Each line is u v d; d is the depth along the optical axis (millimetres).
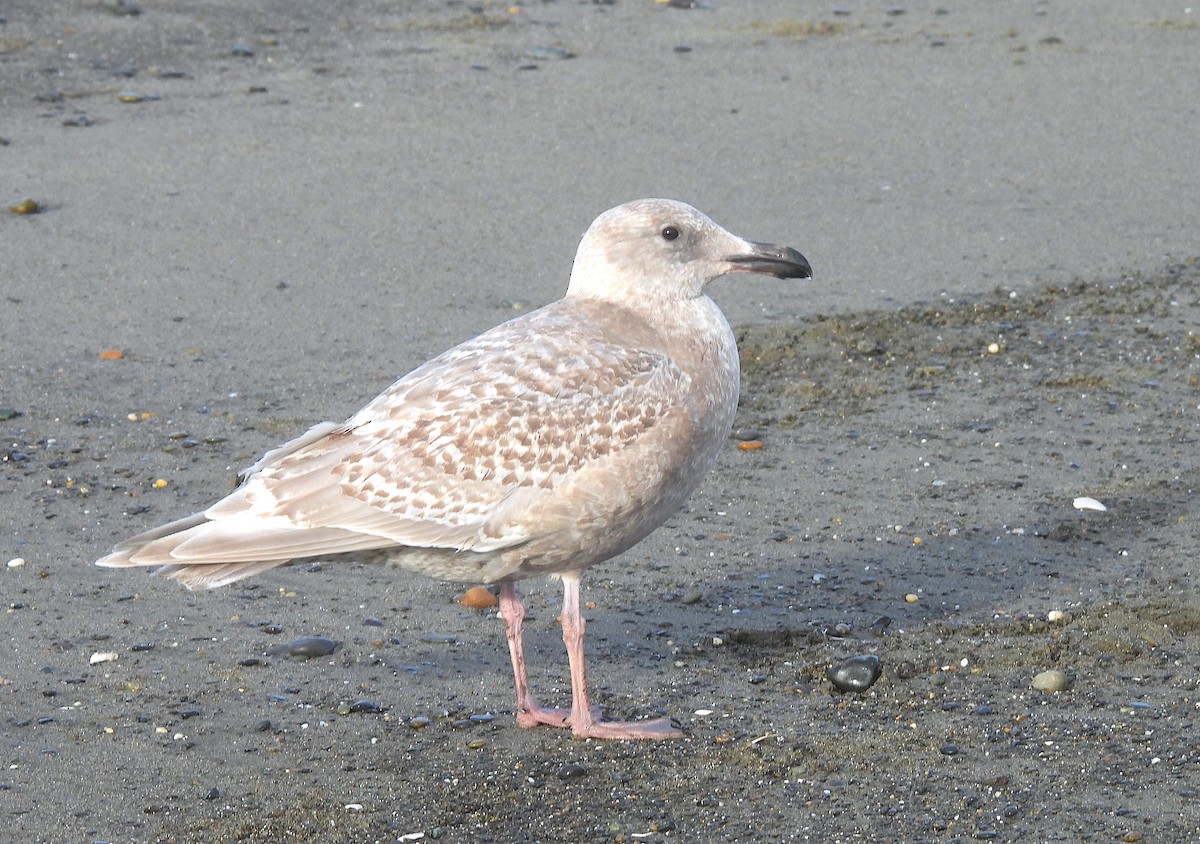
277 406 14766
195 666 10492
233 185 19938
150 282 17297
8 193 19344
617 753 9516
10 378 15125
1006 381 15383
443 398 9461
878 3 28234
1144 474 13523
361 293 17188
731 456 13961
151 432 14234
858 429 14461
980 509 12945
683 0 28047
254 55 24766
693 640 11016
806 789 9070
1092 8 27922
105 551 12109
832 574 11930
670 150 21344
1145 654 10641
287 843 8562
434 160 20922
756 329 16438
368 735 9734
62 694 10078
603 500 9438
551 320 9984
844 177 20500
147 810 8867
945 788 9031
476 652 10883
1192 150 21469
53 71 23531
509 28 26438
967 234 18766
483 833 8656
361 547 9305
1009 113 22938
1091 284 17500
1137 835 8500
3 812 8805
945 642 10891
